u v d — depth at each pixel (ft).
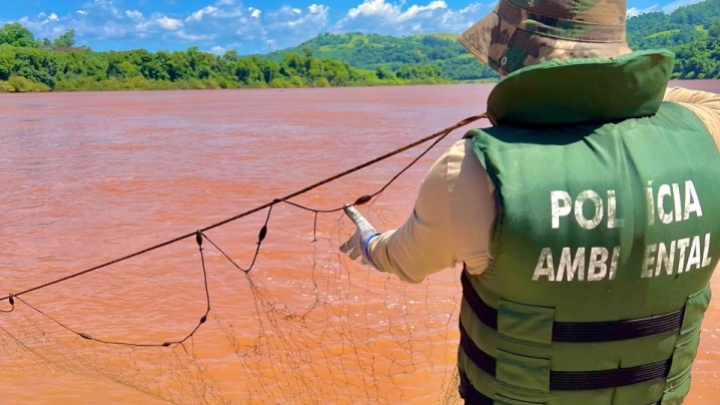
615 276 5.03
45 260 28.48
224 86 380.17
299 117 116.67
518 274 5.05
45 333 20.40
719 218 5.30
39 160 59.62
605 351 5.20
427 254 5.57
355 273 24.75
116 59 343.46
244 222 33.32
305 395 15.66
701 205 5.18
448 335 19.10
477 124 73.97
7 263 28.09
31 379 17.16
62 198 41.60
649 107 5.27
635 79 5.01
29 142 75.46
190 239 30.71
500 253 5.06
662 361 5.41
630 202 4.95
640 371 5.34
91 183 46.83
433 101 186.60
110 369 17.67
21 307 22.77
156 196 41.88
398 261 5.92
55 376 17.30
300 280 24.23
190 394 16.05
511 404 5.47
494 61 5.98
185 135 83.10
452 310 20.93
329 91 326.65
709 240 5.28
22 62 301.63
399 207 35.45
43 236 32.45
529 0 5.69
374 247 6.34
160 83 351.87
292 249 28.14
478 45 6.10
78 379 17.08
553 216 4.90
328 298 22.21
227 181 47.03
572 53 5.55
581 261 4.96
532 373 5.30
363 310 21.06
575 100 5.08
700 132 5.43
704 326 18.79
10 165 56.54
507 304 5.23
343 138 76.79
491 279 5.29
